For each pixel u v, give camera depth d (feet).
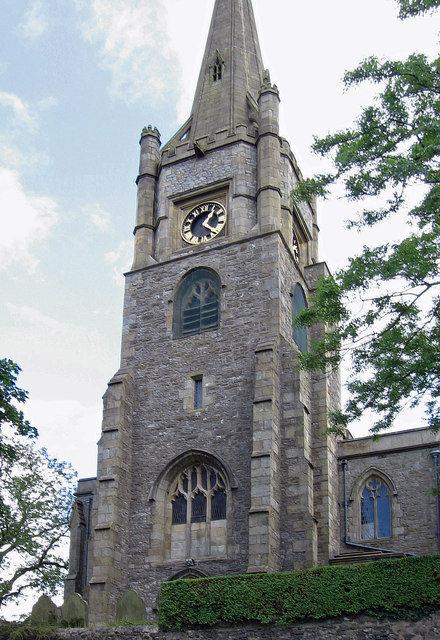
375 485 133.49
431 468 129.90
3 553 139.54
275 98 149.18
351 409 88.17
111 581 116.47
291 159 151.84
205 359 130.00
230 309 131.75
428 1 83.30
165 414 128.88
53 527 146.92
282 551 111.24
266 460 113.50
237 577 85.87
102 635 89.35
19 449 147.13
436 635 74.49
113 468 124.26
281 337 126.62
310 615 80.64
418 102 87.20
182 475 124.57
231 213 141.08
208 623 84.94
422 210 84.48
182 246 144.25
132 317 140.26
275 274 130.93
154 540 120.16
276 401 119.85
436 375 85.10
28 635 91.86
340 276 88.48
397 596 77.36
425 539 125.59
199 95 163.84
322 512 123.95
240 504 116.47
